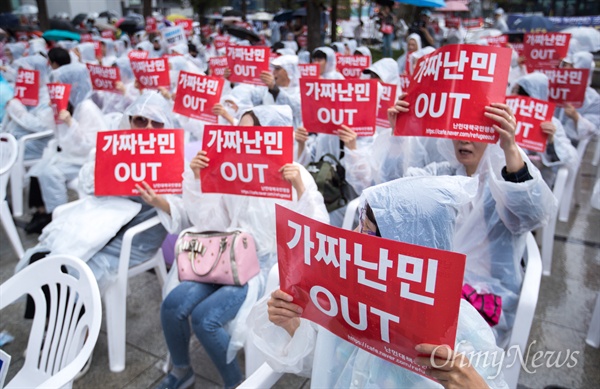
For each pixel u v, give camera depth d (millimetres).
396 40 15852
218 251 2387
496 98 2033
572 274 3693
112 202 2836
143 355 2840
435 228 1255
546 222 2113
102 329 3094
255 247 2525
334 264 1216
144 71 5617
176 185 2715
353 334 1267
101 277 2627
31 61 6793
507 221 2127
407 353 1166
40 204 4562
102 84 5867
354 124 3232
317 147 3846
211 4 21469
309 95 3281
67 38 11359
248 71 5512
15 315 3219
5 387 1955
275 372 1642
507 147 2016
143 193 2689
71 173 4418
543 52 5477
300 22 16531
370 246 1139
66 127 4469
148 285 3607
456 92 2082
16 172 4852
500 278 2203
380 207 1271
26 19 20719
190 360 2756
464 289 2135
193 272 2396
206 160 2490
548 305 3270
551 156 3844
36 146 5086
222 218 2666
